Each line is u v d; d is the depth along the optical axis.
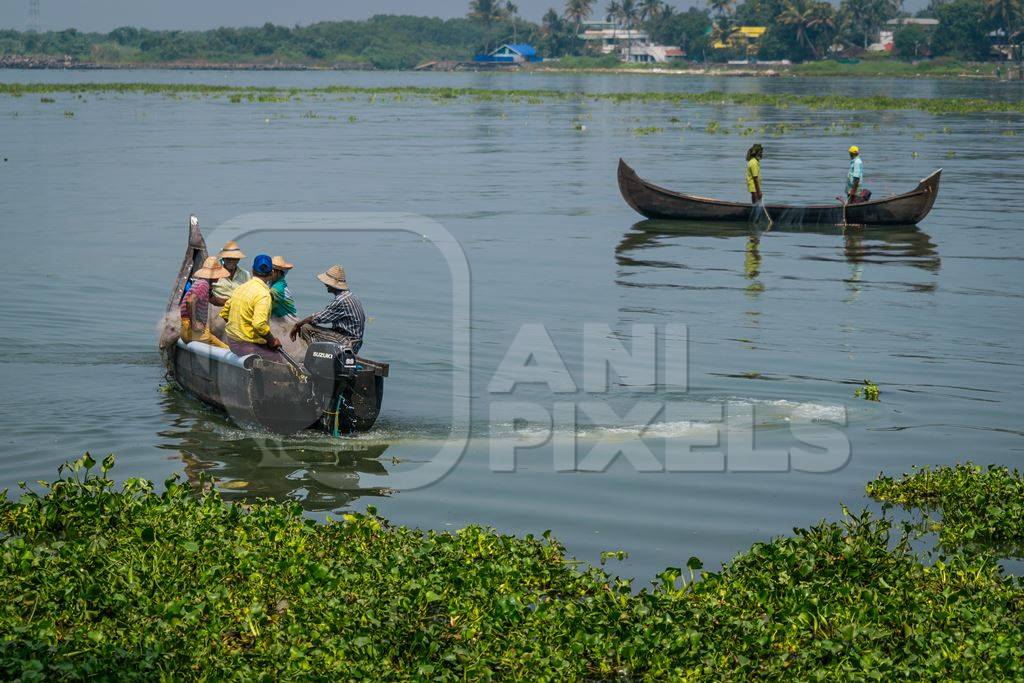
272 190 41.50
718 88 161.75
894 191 41.34
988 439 14.84
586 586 10.16
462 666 8.75
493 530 11.57
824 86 169.50
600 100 119.56
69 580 9.64
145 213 35.75
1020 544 11.64
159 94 122.44
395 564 10.12
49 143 60.06
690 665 8.84
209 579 9.78
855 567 10.35
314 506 12.70
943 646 8.78
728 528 12.07
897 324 21.25
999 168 48.69
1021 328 20.89
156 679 8.34
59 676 8.20
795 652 8.97
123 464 14.06
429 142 64.19
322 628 9.07
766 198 39.28
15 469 13.78
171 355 17.28
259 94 127.19
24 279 25.28
